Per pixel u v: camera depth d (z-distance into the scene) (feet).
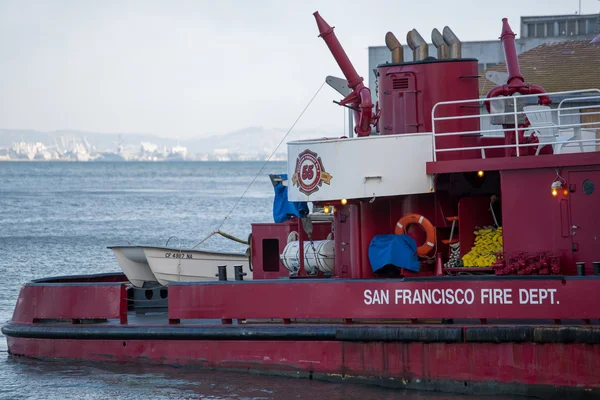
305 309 84.69
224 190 651.25
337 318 83.41
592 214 79.15
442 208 90.12
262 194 573.33
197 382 88.17
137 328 92.17
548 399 75.05
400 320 82.64
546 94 82.69
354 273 90.79
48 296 98.63
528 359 75.66
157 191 631.97
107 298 95.04
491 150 92.53
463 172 88.33
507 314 77.15
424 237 89.92
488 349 76.95
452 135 90.94
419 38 94.58
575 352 74.18
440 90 91.50
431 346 78.95
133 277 110.93
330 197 87.97
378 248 88.48
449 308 79.15
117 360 93.56
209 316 88.89
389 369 80.59
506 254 82.33
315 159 88.99
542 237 80.84
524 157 81.25
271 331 85.15
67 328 96.32
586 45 175.83
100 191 633.61
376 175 86.12
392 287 81.35
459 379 77.92
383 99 94.17
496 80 104.01
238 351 87.15
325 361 83.25
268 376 85.76
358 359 81.92
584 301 74.74
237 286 87.76
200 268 114.83
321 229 103.65
